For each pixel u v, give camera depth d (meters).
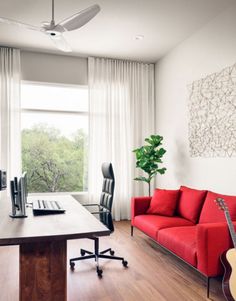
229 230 2.52
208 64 4.01
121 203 5.51
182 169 4.71
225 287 2.24
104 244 3.94
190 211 3.64
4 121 4.88
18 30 4.23
